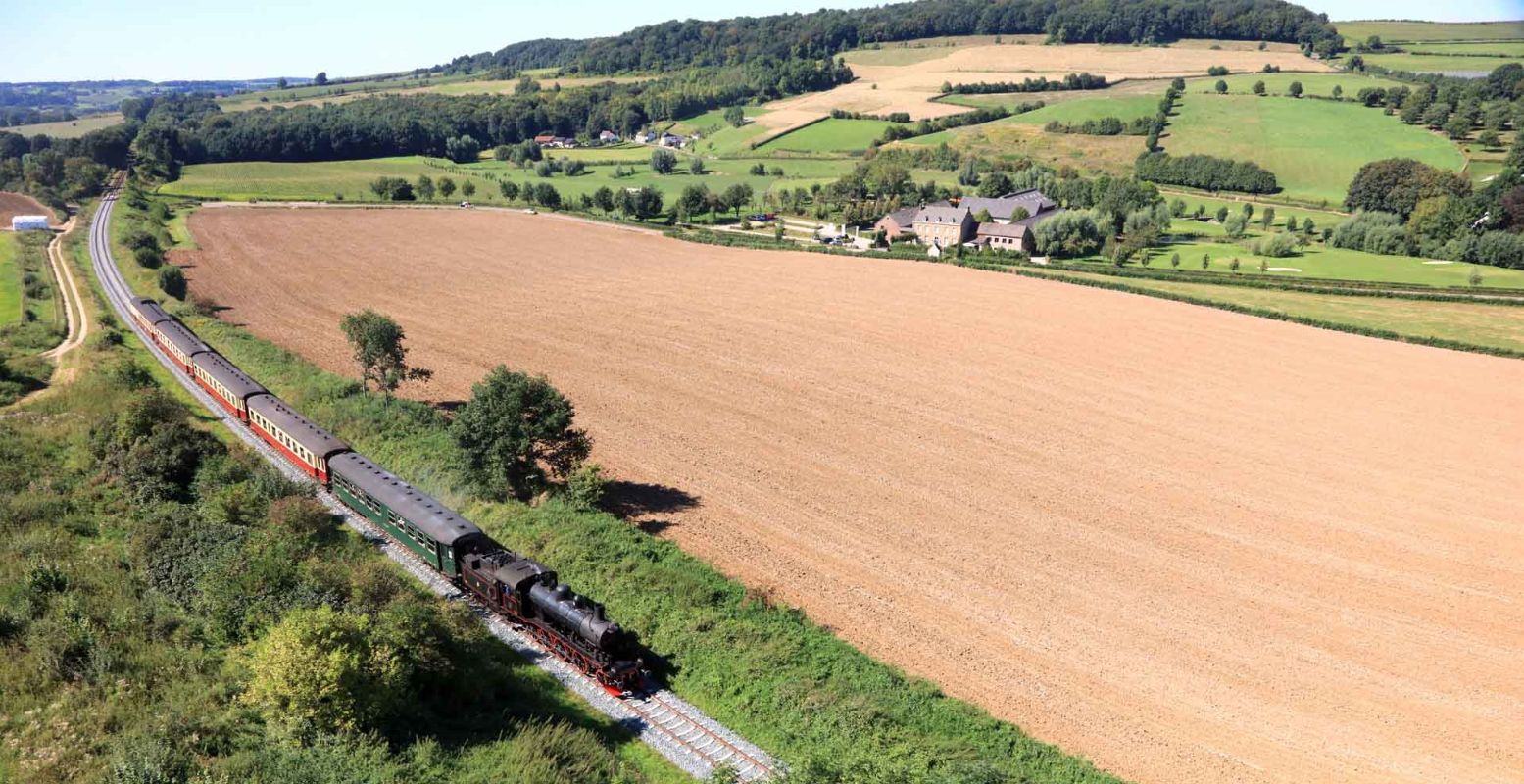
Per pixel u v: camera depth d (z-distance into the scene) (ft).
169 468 155.63
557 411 163.63
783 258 421.59
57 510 139.95
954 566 148.36
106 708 92.17
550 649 117.60
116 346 249.55
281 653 90.63
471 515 156.76
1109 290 359.46
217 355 222.07
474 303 323.78
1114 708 113.19
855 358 266.16
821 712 103.71
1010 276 384.88
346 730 89.25
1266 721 111.75
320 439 164.76
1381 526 167.12
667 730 102.22
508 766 88.63
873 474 185.16
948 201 502.79
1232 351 277.64
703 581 134.21
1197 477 187.83
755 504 169.68
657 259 415.23
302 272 366.43
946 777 87.61
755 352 269.44
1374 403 234.17
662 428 207.10
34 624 104.06
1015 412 224.53
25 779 80.79
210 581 115.55
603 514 156.87
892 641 126.21
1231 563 152.56
